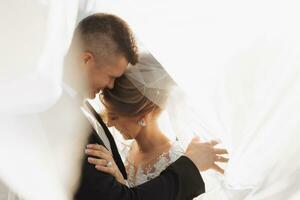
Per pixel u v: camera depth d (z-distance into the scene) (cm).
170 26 145
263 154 143
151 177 180
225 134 148
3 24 100
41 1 102
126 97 180
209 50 145
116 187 143
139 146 189
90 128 142
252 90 143
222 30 143
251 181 146
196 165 157
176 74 147
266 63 141
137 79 175
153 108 182
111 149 169
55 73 103
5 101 104
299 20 138
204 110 150
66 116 134
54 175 129
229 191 150
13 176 125
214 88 147
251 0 140
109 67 153
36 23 101
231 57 144
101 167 140
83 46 151
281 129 140
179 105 171
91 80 153
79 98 146
